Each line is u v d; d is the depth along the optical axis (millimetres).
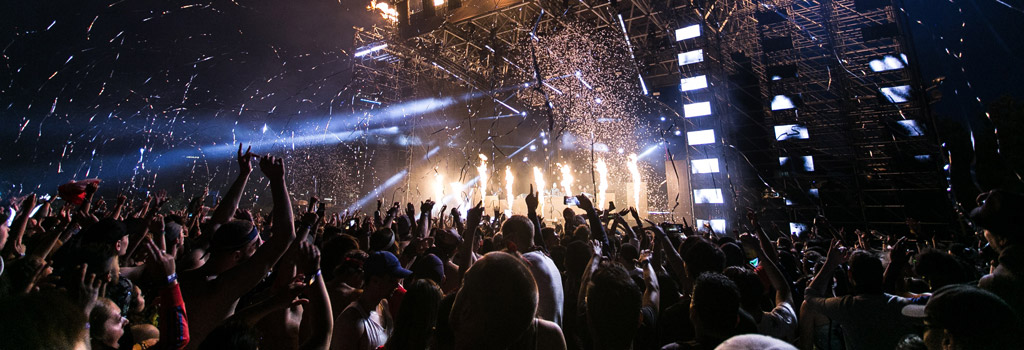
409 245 4316
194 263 2803
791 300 3064
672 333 2834
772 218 15625
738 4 18516
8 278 1739
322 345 1980
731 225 16219
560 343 1913
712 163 17141
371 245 3846
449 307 1728
